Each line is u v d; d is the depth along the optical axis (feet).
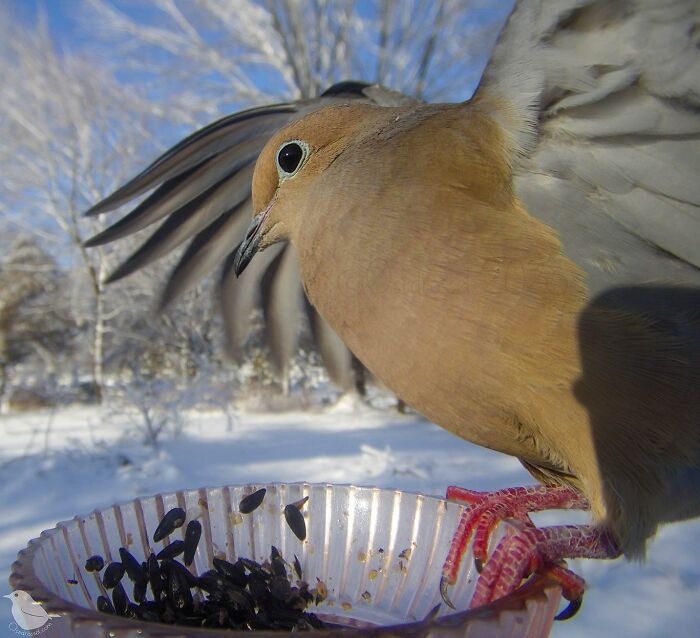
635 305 0.60
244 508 0.60
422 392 0.63
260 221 0.78
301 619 0.54
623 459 0.59
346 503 0.61
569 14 0.56
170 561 0.55
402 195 0.62
